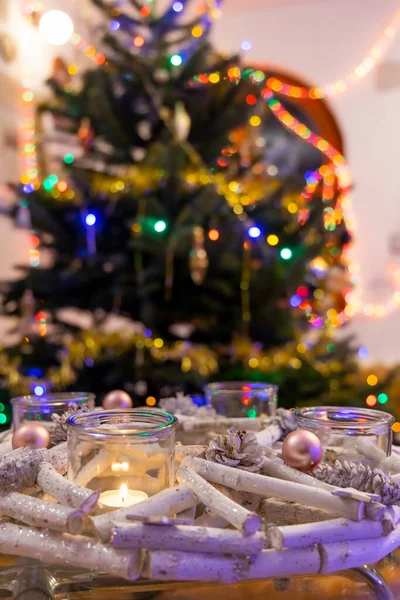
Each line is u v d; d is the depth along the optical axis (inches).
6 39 122.0
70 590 22.5
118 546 20.9
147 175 79.9
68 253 85.3
